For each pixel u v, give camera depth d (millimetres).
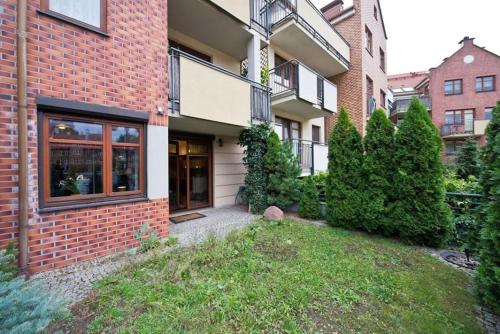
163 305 2436
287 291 2766
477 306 2760
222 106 5781
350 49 11781
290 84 8555
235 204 8664
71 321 2271
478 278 2691
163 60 4727
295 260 3668
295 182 7039
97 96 3766
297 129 10750
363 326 2279
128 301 2527
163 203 4699
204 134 7789
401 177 4762
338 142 5773
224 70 5820
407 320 2395
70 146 3561
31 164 3166
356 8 11578
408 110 4844
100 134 3885
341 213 5559
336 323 2307
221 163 8352
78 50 3572
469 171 12492
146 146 4453
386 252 4219
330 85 9867
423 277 3338
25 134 3066
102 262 3594
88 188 3750
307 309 2488
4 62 2979
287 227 5531
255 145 7004
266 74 7898
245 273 3152
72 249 3525
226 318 2287
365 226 5246
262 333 2117
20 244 3027
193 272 3094
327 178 5969
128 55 4168
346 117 5785
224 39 7320
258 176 7066
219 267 3316
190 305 2467
